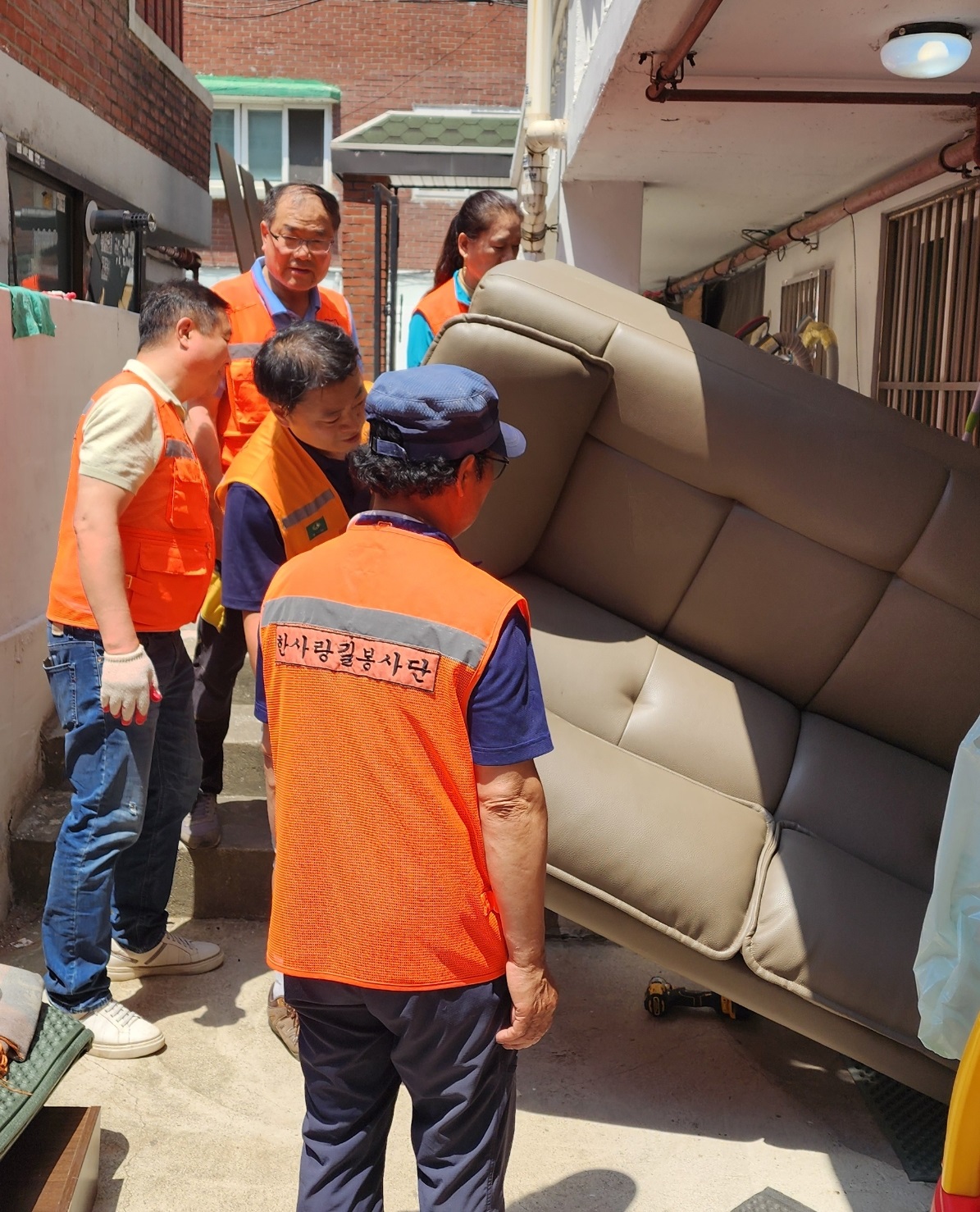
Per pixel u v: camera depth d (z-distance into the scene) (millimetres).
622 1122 2773
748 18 3160
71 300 4543
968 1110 1853
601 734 2936
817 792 2875
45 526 4180
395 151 10047
